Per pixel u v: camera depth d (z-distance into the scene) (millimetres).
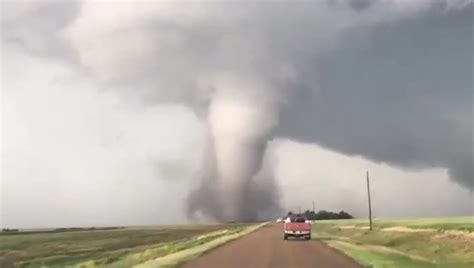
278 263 30531
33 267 79562
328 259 32875
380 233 84188
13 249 135875
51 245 147250
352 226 123750
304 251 40656
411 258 35906
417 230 75562
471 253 47719
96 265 39281
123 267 32375
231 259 33594
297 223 62812
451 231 63750
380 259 33000
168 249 49938
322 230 130500
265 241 58375
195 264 30422
